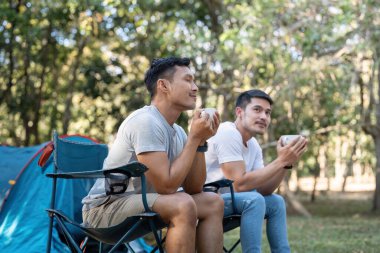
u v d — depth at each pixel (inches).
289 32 429.4
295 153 144.6
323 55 457.7
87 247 191.5
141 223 109.6
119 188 118.3
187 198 110.5
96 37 533.3
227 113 502.9
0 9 449.4
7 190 224.5
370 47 415.8
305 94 502.3
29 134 568.7
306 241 292.0
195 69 520.1
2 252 203.8
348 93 455.2
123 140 119.3
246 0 454.6
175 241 108.5
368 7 410.3
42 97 597.0
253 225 133.0
